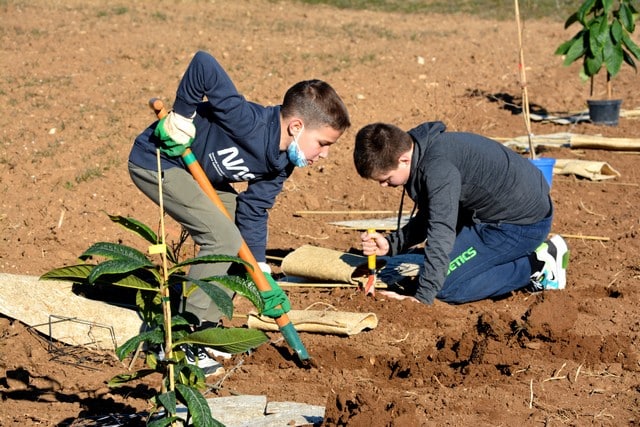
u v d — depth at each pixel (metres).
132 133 19.30
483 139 11.66
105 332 10.86
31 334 11.09
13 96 21.03
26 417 9.07
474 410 9.16
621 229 15.50
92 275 7.17
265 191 10.53
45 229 14.84
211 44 27.22
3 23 27.61
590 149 19.94
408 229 12.14
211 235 9.78
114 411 9.31
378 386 9.87
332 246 14.91
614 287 12.64
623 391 9.65
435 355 10.64
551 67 27.12
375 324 11.05
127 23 29.22
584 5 21.50
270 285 9.89
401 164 10.91
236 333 7.66
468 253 12.14
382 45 28.78
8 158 17.47
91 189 16.48
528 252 12.27
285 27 31.23
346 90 23.48
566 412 9.09
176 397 7.66
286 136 9.81
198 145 9.88
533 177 12.05
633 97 24.45
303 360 10.08
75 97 21.28
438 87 24.48
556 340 10.74
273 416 8.77
